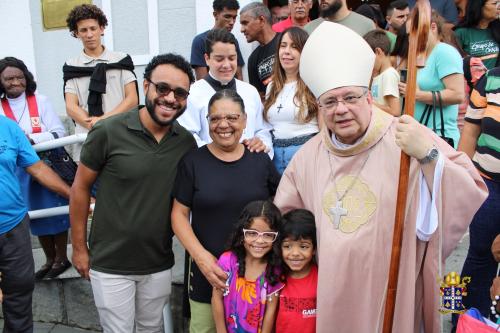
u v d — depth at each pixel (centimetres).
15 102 370
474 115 269
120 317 264
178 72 241
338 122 217
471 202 212
